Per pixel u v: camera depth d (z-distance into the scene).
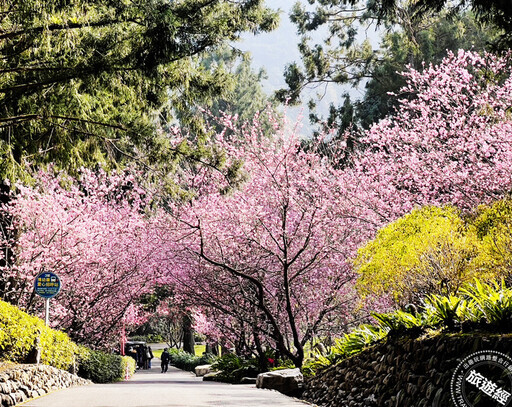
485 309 7.33
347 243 21.92
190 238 22.45
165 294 34.84
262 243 21.72
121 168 20.20
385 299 19.08
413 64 34.09
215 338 28.45
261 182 21.72
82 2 13.88
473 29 34.34
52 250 21.44
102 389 14.57
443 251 13.52
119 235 24.19
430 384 7.63
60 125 16.41
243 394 13.13
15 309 14.30
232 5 18.08
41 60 15.62
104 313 26.16
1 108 16.09
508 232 12.49
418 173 21.31
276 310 22.36
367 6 34.84
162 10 14.43
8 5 13.80
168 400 11.49
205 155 18.19
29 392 11.89
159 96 18.45
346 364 11.97
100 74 14.78
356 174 23.17
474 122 21.61
